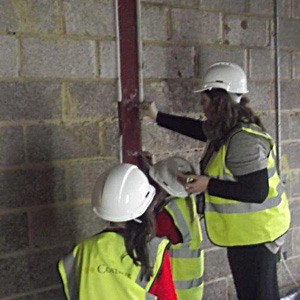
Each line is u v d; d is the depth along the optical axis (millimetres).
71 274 2098
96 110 2961
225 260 3582
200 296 2822
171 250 2721
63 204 2867
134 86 3102
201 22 3375
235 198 2605
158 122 3111
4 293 2709
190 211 2770
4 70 2641
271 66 3754
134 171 2199
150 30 3146
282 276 3928
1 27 2617
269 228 2734
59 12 2787
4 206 2682
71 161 2885
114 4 2977
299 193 4000
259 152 2592
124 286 1998
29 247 2770
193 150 3412
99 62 2951
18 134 2701
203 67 3412
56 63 2797
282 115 3861
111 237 2059
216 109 2682
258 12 3652
